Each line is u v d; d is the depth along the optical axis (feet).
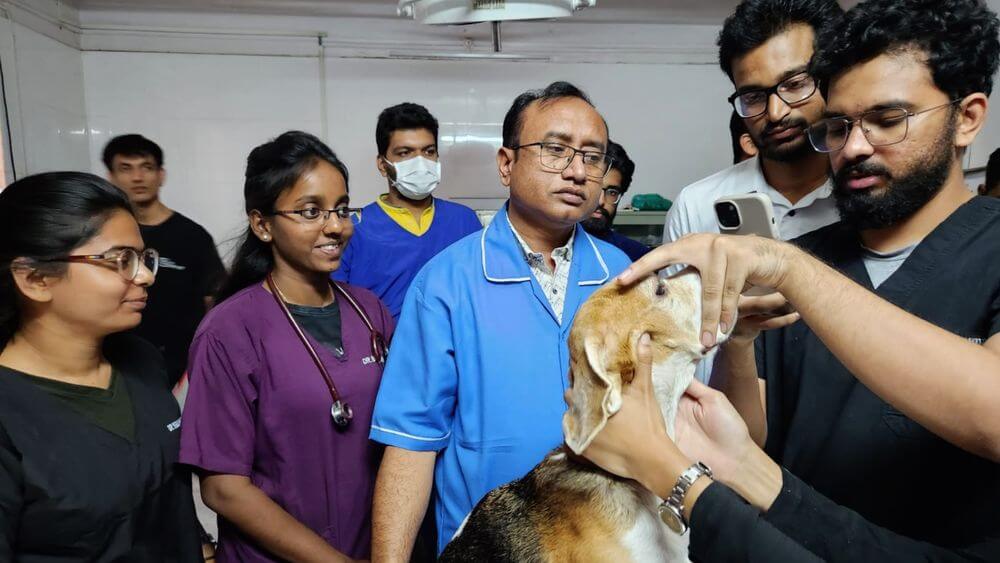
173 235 11.72
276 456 5.38
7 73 14.28
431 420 4.88
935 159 3.49
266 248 6.09
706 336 3.21
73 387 4.32
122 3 16.90
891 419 3.53
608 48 18.60
